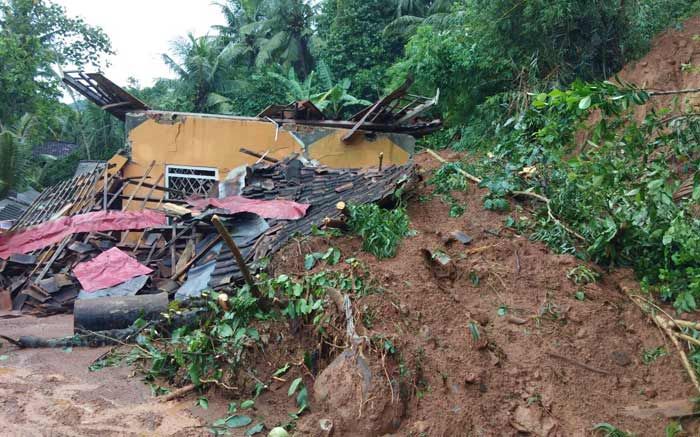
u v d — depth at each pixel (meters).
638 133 5.45
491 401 4.53
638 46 12.11
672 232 5.53
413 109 11.66
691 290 5.49
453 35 15.37
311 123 11.98
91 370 5.54
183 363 5.06
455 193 7.90
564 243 6.57
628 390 4.81
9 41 23.80
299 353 5.11
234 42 33.50
